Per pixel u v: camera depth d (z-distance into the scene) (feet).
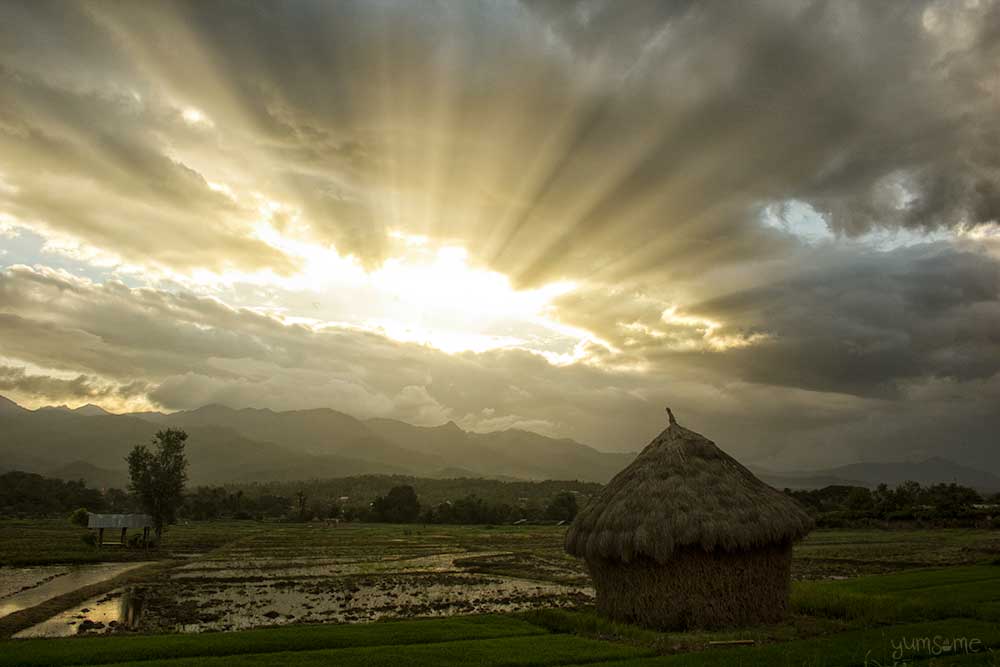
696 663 56.85
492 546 295.69
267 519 616.80
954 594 100.32
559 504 613.52
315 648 68.90
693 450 88.28
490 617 88.99
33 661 62.23
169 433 281.33
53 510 557.74
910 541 262.26
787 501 85.46
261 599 130.00
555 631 79.87
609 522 82.84
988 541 254.88
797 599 86.69
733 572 78.64
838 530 367.04
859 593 96.22
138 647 67.56
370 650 65.77
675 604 77.51
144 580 161.99
